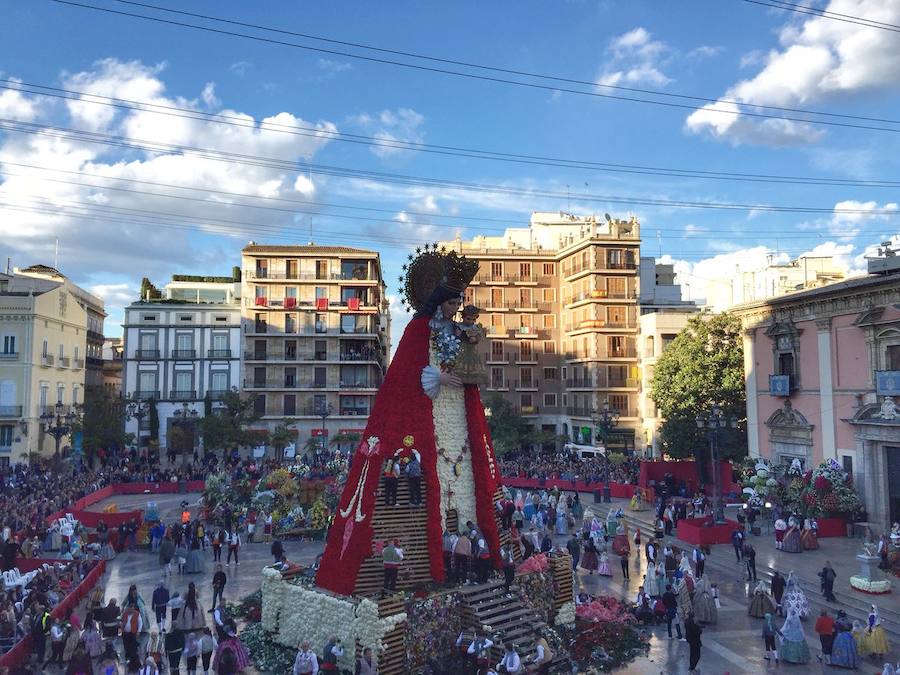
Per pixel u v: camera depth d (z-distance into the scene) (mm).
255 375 70500
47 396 61656
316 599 20344
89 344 77688
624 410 68812
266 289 71250
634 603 24688
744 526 36031
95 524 36719
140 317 69625
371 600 18844
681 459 50344
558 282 78062
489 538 22359
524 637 19734
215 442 61250
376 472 21531
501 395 71750
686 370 49844
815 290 38938
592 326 69062
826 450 37969
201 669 19125
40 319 60219
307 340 71312
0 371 57938
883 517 34188
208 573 29625
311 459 63031
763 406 43438
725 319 50719
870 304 34969
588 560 29891
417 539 21641
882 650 19656
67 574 25672
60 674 18609
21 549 30094
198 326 70375
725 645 21000
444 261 23484
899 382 32688
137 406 65750
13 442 57500
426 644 19281
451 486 22828
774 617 23438
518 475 54625
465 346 23203
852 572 27875
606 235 69875
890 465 34281
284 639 21156
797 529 31516
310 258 71938
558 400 77062
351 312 71875
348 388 71188
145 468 57500
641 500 44031
